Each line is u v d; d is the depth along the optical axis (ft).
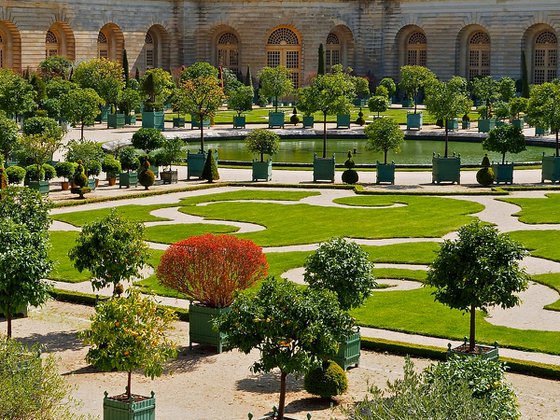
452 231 209.15
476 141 362.53
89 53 490.90
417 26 515.09
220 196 250.37
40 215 154.81
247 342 120.67
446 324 151.74
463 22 505.25
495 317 155.74
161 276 148.66
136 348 120.47
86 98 321.52
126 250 150.82
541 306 161.07
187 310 157.69
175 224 216.13
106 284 160.45
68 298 166.30
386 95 476.54
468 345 139.54
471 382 108.17
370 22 521.24
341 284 136.87
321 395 125.08
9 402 104.83
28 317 158.51
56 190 256.11
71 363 138.82
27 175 251.80
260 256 148.36
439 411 94.79
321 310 121.08
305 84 519.19
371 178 279.90
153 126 376.68
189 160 277.44
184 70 453.17
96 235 150.82
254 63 520.42
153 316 124.16
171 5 517.96
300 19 516.32
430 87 289.94
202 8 522.47
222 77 458.09
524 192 256.11
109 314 122.01
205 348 145.28
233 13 519.19
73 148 264.31
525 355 139.95
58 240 200.64
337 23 518.37
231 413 122.42
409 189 258.98
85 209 231.91
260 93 431.43
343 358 134.51
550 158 267.59
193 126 382.42
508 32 498.28
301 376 134.00
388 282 173.88
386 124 269.44
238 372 136.26
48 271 142.20
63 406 116.47
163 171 268.00
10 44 469.57
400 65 523.29
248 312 120.57
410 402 96.58
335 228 213.05
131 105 393.29
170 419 120.37
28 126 290.35
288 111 451.94
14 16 464.65
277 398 127.24
